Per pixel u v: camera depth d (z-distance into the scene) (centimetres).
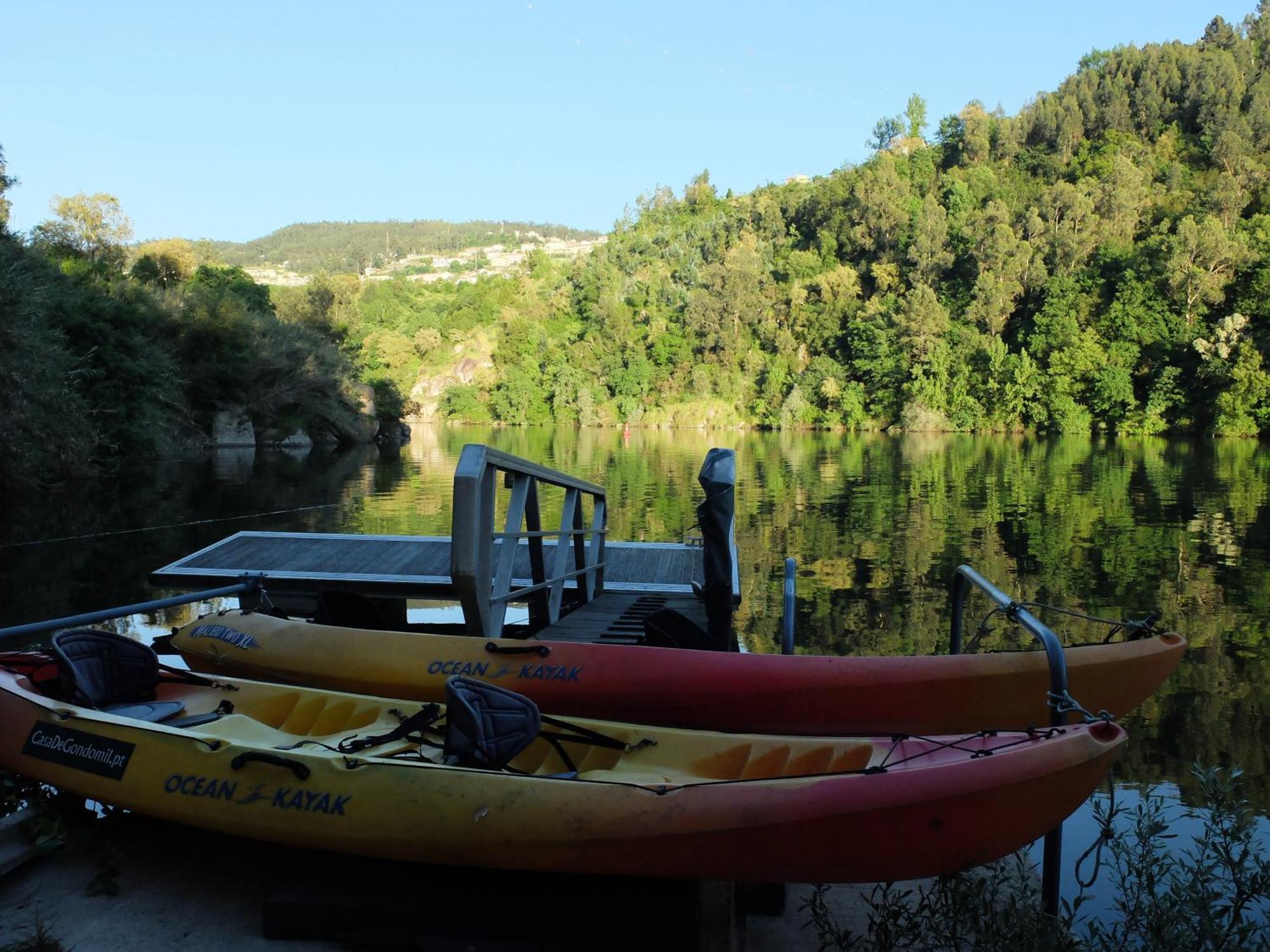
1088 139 10812
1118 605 1077
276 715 445
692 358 8875
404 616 965
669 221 14438
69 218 5431
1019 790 313
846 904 387
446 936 323
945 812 312
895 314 7275
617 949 318
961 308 7719
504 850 324
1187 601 1098
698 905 338
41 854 382
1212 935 318
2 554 1382
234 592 795
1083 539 1580
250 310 4900
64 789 383
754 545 1521
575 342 10069
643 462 3731
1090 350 5900
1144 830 383
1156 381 5544
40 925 319
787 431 7394
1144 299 5981
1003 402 6300
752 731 483
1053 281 6712
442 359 10900
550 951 323
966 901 330
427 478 2777
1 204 2891
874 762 351
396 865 358
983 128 10919
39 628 580
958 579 543
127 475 2761
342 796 339
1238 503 2114
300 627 562
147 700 445
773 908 375
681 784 327
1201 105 10275
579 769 399
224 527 1681
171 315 3784
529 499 688
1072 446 4662
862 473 3011
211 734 390
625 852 320
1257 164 8238
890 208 9250
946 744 357
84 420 2517
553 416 9131
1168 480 2694
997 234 7669
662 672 486
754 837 313
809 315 8656
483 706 362
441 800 330
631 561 1000
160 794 360
